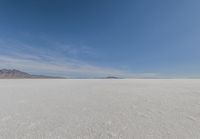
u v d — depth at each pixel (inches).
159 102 282.8
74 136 136.0
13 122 172.9
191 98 323.6
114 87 605.9
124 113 209.6
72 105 259.9
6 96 351.3
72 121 176.7
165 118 185.6
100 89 523.5
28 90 479.2
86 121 176.7
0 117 191.2
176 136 133.6
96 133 142.3
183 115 198.1
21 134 140.1
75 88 561.9
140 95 371.9
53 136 136.1
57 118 188.2
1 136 135.7
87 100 305.9
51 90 484.7
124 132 144.0
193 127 154.6
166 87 590.9
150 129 150.6
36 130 149.6
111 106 252.5
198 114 202.4
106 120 180.2
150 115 199.5
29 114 204.8
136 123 168.7
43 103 275.4
